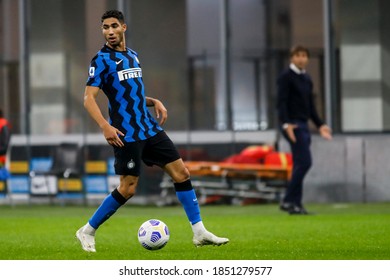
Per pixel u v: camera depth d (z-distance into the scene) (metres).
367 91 66.25
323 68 66.62
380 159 62.25
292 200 48.66
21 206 63.66
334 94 66.44
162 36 69.12
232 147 65.06
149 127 28.92
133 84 28.69
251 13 68.12
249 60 68.06
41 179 65.62
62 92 70.25
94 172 64.81
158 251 29.27
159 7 69.19
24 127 69.19
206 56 68.69
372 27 66.12
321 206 58.56
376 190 62.25
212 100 68.25
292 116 47.47
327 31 66.50
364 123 66.25
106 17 28.70
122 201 29.00
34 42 70.88
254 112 67.62
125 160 28.67
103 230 39.00
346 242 32.12
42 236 36.16
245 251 29.20
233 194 61.69
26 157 66.44
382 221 42.72
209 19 68.69
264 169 61.41
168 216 50.19
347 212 51.59
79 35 70.31
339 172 62.47
